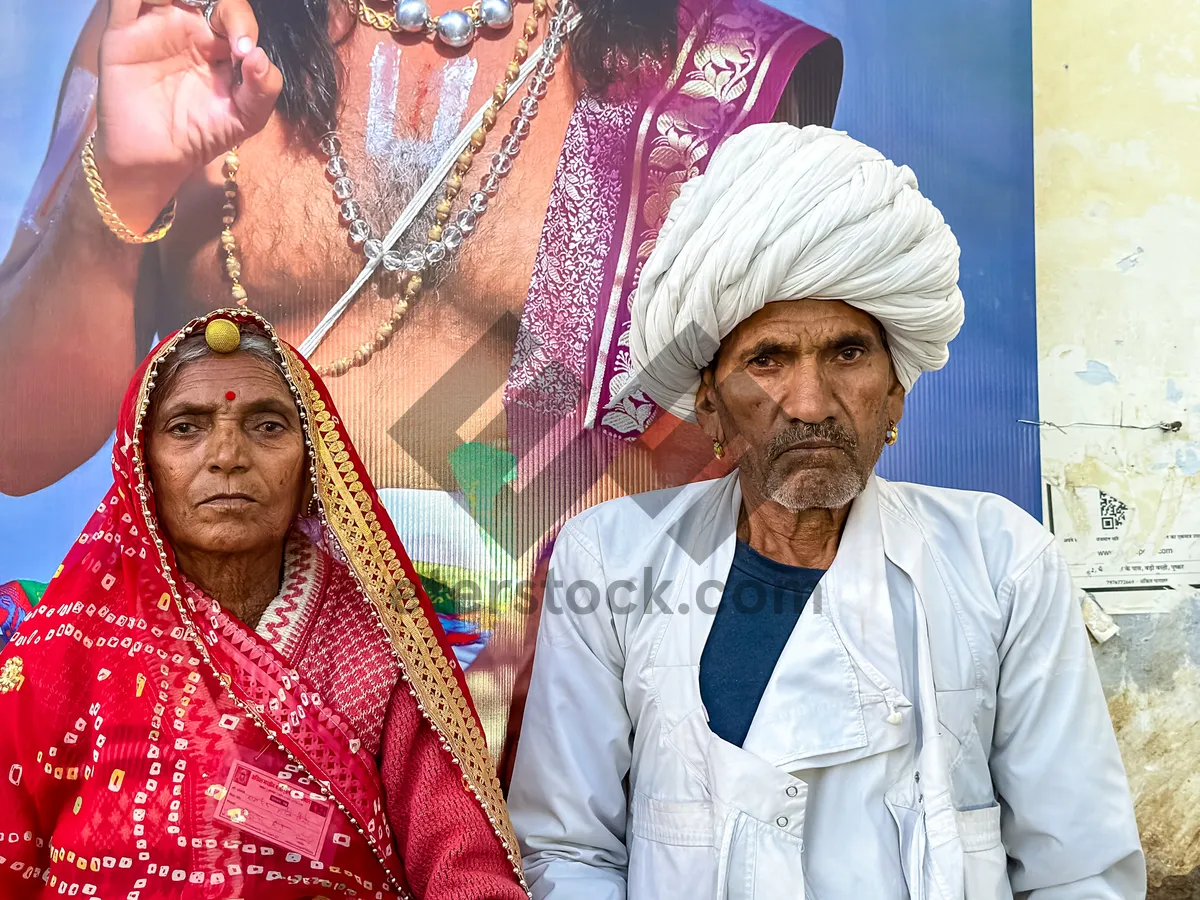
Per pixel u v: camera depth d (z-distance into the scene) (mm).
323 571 1562
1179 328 2361
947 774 1465
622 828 1648
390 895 1469
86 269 1940
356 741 1439
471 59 2062
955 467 2217
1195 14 2369
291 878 1375
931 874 1410
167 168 1963
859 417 1543
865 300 1508
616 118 2105
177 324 1968
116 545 1458
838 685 1505
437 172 2055
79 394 1938
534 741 1646
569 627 1673
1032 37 2338
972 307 2230
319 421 1530
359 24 2029
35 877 1417
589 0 2098
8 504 1920
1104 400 2328
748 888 1427
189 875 1340
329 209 2020
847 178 1495
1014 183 2254
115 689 1396
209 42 1974
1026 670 1569
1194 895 2277
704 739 1508
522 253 2084
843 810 1483
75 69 1944
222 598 1477
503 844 1473
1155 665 2299
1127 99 2371
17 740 1399
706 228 1523
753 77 2146
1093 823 1496
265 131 1995
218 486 1388
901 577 1585
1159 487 2326
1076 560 2295
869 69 2195
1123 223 2361
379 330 2039
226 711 1396
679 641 1589
